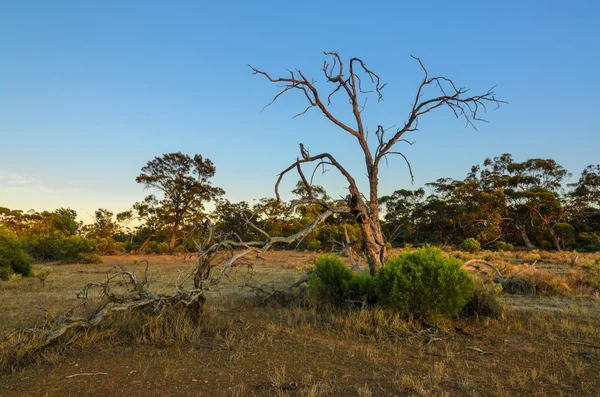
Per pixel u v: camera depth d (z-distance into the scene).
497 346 6.59
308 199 10.30
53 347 5.92
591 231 57.41
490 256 28.08
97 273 20.67
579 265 21.64
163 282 14.67
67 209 65.06
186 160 52.25
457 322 8.32
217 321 7.80
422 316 8.21
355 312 8.55
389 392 4.51
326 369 5.30
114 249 46.44
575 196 56.78
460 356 6.04
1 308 9.67
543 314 8.98
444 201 65.00
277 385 4.64
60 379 4.81
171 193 51.66
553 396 4.45
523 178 61.22
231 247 8.41
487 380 4.97
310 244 41.22
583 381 4.91
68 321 6.27
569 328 7.59
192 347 6.14
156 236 64.31
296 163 10.98
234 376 4.96
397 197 71.69
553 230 49.16
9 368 5.20
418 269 8.21
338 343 6.66
